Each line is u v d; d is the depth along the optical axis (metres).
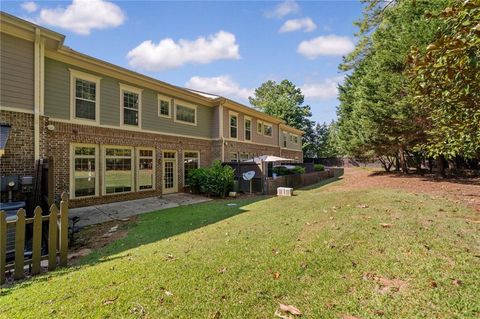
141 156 12.49
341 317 2.30
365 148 18.23
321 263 3.41
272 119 23.66
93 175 10.48
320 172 20.58
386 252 3.62
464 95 3.04
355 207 6.91
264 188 14.00
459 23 2.40
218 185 12.98
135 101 12.25
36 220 3.96
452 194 8.50
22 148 7.89
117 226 7.52
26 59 8.09
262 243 4.41
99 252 5.06
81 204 10.01
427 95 3.30
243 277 3.15
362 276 3.01
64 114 9.62
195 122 15.82
